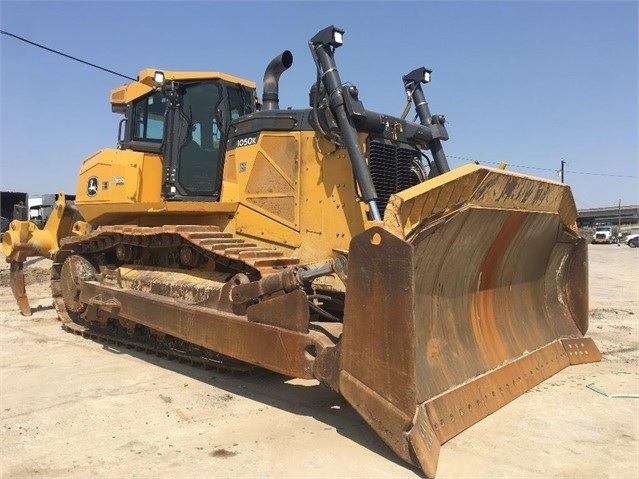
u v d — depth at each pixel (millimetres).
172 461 3564
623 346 6914
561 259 6184
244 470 3434
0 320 8508
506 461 3584
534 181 4648
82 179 7133
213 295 4914
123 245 6707
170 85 6141
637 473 3439
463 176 3854
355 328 3633
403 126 5449
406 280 3342
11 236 8477
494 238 4656
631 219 90312
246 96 6438
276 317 4242
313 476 3350
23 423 4207
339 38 4730
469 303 4797
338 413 4430
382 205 5109
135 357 6207
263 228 5512
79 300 7047
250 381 5297
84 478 3336
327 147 5090
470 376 4406
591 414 4434
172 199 6320
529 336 5477
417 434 3367
